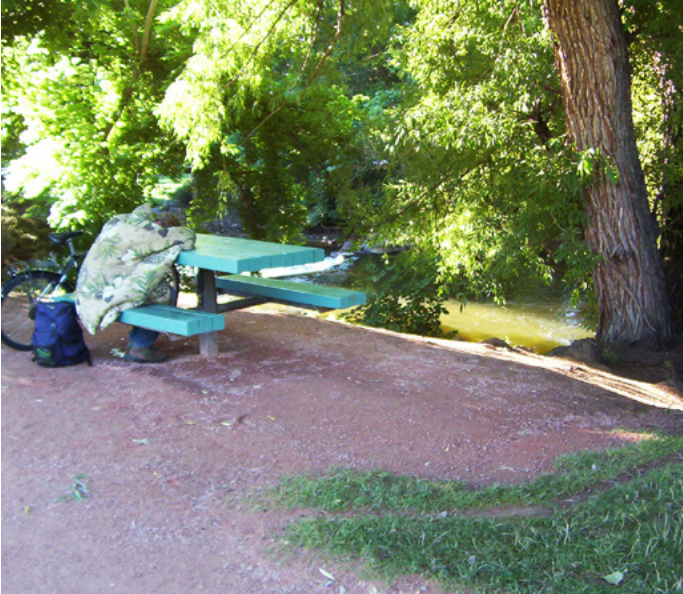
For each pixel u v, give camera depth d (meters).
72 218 11.91
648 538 3.29
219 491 3.79
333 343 6.50
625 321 9.25
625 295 9.21
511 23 10.66
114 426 4.52
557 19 8.65
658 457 4.33
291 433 4.52
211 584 3.03
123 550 3.26
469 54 11.28
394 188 12.55
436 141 10.70
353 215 13.61
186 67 10.70
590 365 8.09
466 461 4.28
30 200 12.86
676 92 10.55
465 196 11.43
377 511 3.63
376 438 4.50
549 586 2.96
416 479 3.97
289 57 12.09
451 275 11.52
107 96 12.30
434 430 4.66
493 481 4.05
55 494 3.73
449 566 3.11
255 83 10.95
